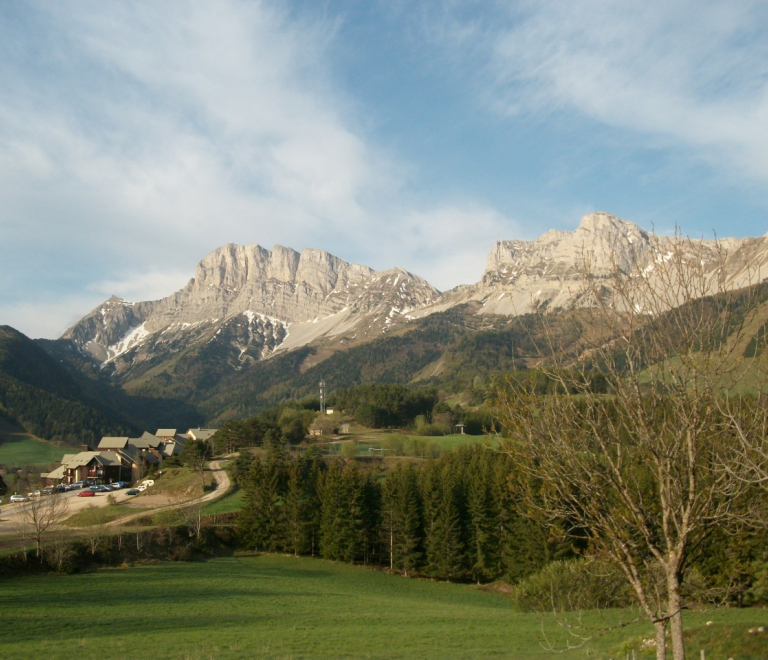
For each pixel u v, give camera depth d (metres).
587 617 45.47
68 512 102.12
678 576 14.27
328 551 92.38
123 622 44.53
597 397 14.85
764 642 27.62
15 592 53.84
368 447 158.50
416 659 34.00
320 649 37.38
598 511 15.03
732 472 12.80
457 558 83.88
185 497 116.75
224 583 66.56
